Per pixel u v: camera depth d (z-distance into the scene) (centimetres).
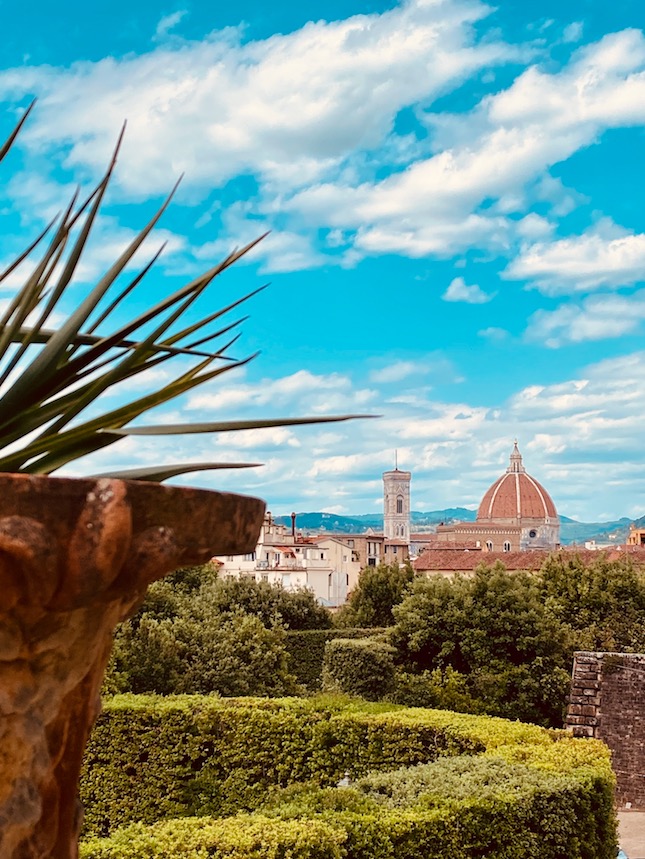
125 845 704
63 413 260
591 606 3475
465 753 1271
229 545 239
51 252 259
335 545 9044
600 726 2506
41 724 234
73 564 198
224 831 733
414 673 2717
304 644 3541
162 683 2019
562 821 953
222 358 287
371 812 822
